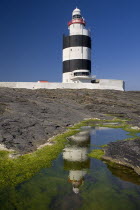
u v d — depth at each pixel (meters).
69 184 11.04
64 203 9.19
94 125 31.80
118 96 60.94
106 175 12.32
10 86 58.78
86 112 43.91
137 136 23.56
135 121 35.97
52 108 39.72
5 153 15.12
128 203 9.26
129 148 16.47
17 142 17.62
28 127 22.91
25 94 49.62
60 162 14.48
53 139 21.11
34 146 17.81
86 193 10.11
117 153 15.64
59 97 53.22
